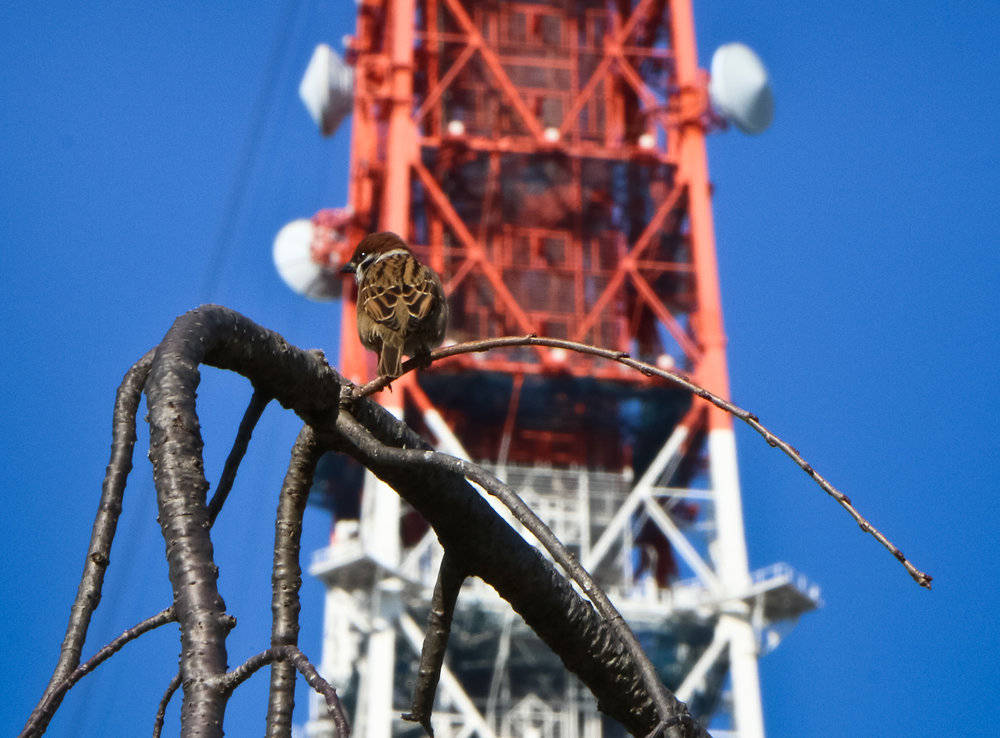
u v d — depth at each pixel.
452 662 106.06
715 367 111.81
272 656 5.61
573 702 104.62
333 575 103.81
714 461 110.19
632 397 112.94
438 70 122.62
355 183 119.25
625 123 122.50
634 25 124.19
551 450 112.75
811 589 104.75
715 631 106.00
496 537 8.00
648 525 116.50
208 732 5.58
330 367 7.94
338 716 5.19
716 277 115.19
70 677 6.07
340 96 117.50
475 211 116.69
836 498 6.76
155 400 6.79
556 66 124.38
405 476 7.77
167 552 6.35
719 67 119.12
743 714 102.81
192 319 7.30
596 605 6.16
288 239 114.62
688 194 117.50
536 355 111.81
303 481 8.12
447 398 111.81
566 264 115.88
